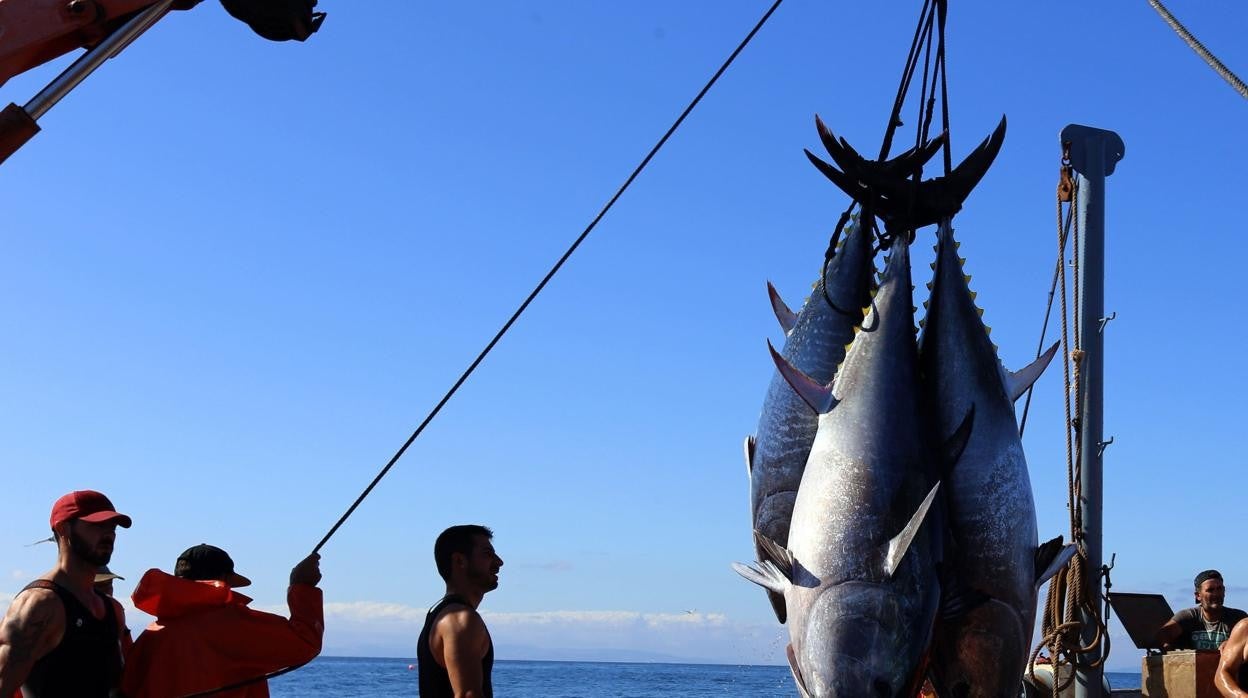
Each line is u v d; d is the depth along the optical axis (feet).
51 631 13.97
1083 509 19.98
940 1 15.71
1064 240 21.04
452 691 13.83
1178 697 19.24
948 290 15.57
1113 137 21.38
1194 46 17.13
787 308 17.83
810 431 15.90
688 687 310.86
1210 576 21.95
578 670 577.84
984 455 14.74
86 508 14.56
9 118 12.40
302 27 14.01
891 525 14.08
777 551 14.52
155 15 13.00
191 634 14.82
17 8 12.82
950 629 14.57
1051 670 19.54
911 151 15.90
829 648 13.69
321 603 15.55
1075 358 20.31
